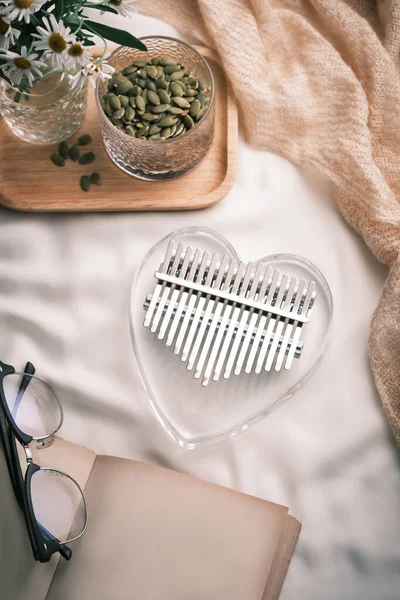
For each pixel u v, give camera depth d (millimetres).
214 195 895
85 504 813
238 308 861
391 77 904
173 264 869
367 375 887
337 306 905
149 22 970
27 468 816
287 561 819
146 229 920
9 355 907
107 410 893
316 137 906
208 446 881
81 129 917
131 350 902
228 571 788
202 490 817
